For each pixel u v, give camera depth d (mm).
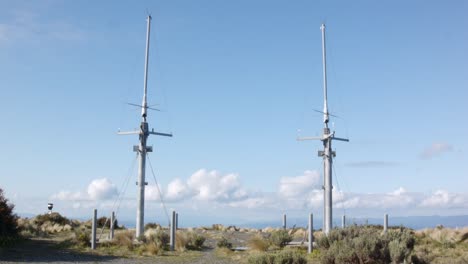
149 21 38594
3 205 34000
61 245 31406
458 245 30938
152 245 30172
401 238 25969
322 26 39531
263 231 51969
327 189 36562
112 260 25875
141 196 36031
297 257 21828
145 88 37500
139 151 36469
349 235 26578
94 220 30891
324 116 37531
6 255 26453
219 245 33406
